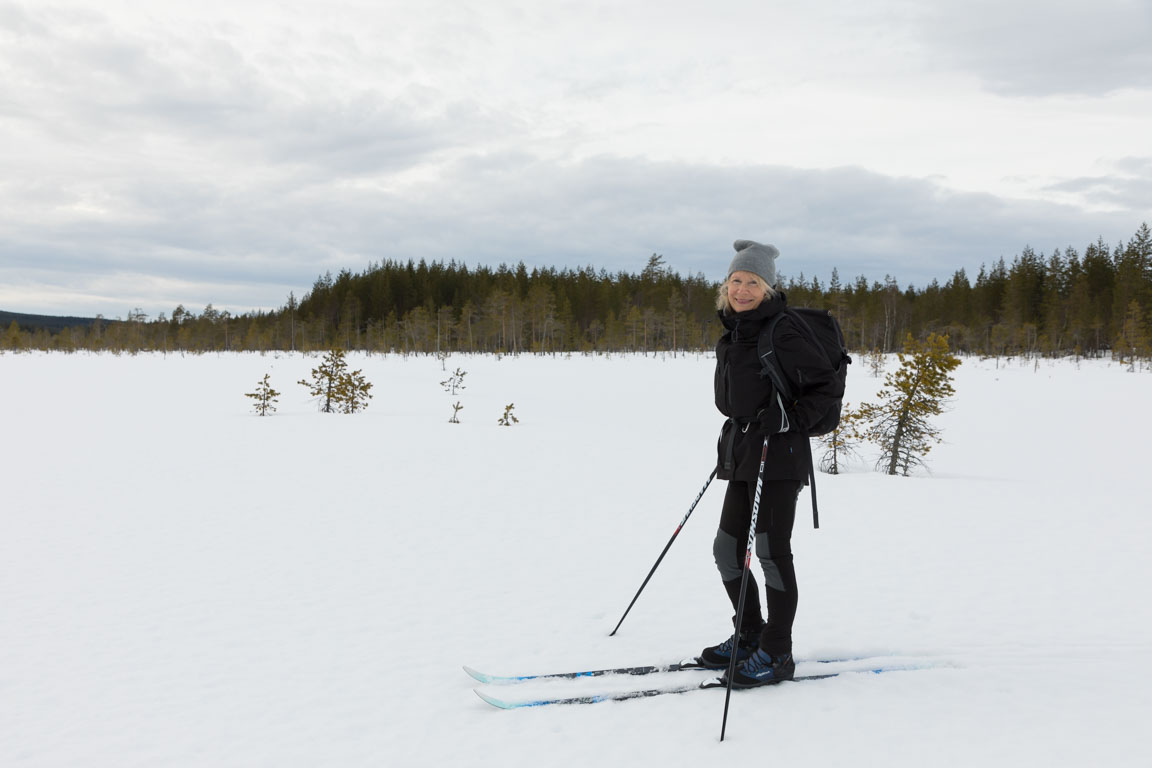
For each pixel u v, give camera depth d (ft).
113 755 8.18
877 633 12.10
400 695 9.73
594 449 38.96
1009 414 66.59
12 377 92.27
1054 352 203.00
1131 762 7.81
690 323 243.19
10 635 12.17
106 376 98.78
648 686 9.84
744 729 8.66
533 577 15.76
